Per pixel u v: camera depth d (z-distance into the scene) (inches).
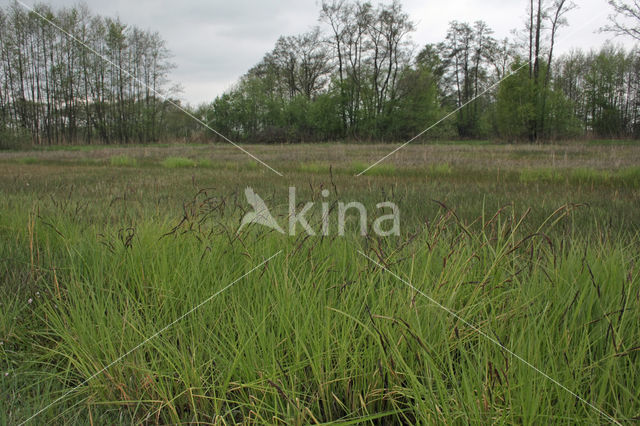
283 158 708.0
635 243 140.3
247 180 396.8
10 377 93.7
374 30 1854.1
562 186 334.6
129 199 279.7
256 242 134.7
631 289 98.7
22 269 141.2
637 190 298.7
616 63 1787.6
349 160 612.1
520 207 233.5
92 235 152.9
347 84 1951.3
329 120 1962.4
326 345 88.4
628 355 82.5
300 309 96.1
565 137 1446.9
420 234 145.3
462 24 2231.8
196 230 146.4
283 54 2416.3
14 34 1847.9
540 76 1441.9
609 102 1786.4
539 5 1391.5
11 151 1355.8
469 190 312.5
